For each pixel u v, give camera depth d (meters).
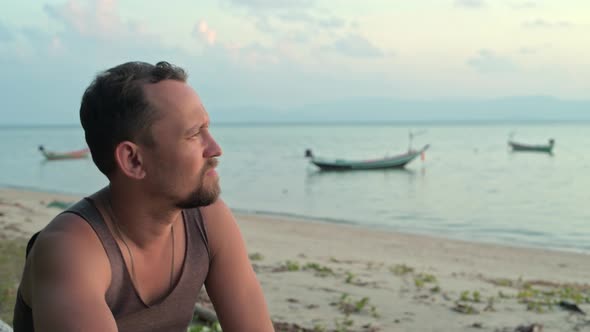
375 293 7.67
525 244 18.22
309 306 6.76
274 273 8.77
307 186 37.31
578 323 6.52
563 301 7.33
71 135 196.25
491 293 8.27
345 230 18.23
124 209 1.61
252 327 1.85
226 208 1.86
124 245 1.61
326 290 7.68
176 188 1.57
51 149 94.25
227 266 1.82
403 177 43.03
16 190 32.50
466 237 19.42
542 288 9.98
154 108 1.53
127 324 1.67
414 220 23.81
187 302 1.76
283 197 31.64
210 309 5.77
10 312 5.03
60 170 50.34
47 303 1.49
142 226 1.62
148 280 1.66
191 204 1.61
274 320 6.09
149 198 1.58
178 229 1.72
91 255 1.55
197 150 1.57
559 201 30.42
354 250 13.69
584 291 9.76
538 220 24.16
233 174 45.81
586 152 71.56
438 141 112.31
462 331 6.07
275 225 18.81
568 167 51.41
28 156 73.56
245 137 150.75
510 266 12.83
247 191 34.34
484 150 77.75
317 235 16.45
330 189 35.78
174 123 1.54
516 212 26.53
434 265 12.16
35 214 15.98
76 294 1.49
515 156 65.50
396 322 6.30
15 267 6.98
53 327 1.46
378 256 12.98
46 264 1.53
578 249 17.38
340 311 6.61
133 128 1.53
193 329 4.84
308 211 26.02
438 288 8.12
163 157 1.55
